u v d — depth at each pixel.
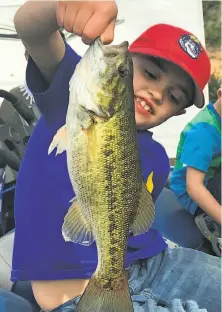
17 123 2.14
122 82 1.13
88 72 1.11
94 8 1.11
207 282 1.75
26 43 1.37
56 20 1.28
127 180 1.18
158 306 1.58
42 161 1.61
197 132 2.29
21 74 2.87
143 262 1.75
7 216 2.06
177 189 2.42
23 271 1.60
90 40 1.13
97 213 1.17
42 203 1.60
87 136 1.11
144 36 1.76
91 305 1.24
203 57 1.79
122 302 1.25
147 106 1.72
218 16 4.11
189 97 1.80
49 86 1.48
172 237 2.28
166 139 3.10
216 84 3.85
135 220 1.23
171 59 1.69
